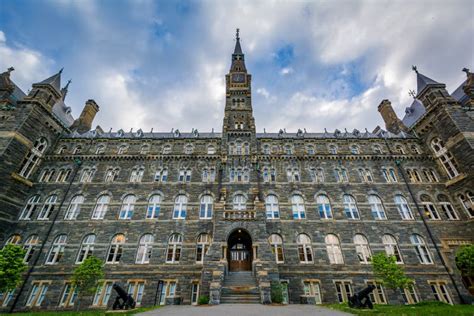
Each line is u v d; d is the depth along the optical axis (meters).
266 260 21.62
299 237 26.80
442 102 30.30
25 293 22.88
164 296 23.47
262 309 14.77
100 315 14.16
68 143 33.69
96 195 29.30
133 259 25.19
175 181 30.75
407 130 36.66
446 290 23.58
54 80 33.44
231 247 27.48
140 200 29.09
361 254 25.86
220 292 18.98
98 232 26.69
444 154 30.45
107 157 32.16
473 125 28.33
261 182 30.50
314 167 31.86
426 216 27.95
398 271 20.47
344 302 21.05
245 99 38.44
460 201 27.95
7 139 26.95
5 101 30.34
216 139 34.75
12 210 26.55
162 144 34.50
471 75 32.00
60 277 23.88
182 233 26.86
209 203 29.09
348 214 28.55
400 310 14.12
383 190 29.88
